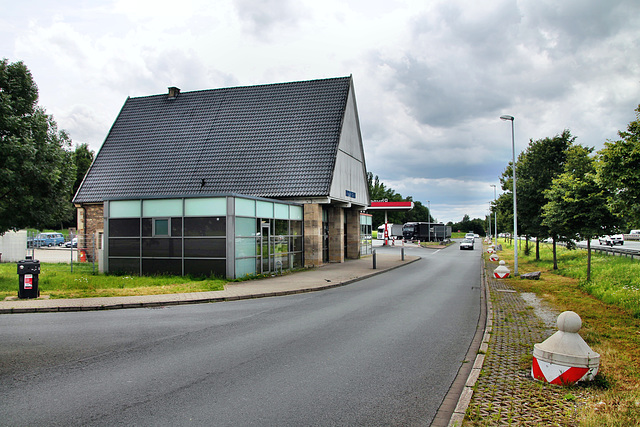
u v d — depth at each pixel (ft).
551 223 65.10
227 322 34.14
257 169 90.02
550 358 19.30
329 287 58.18
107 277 60.95
